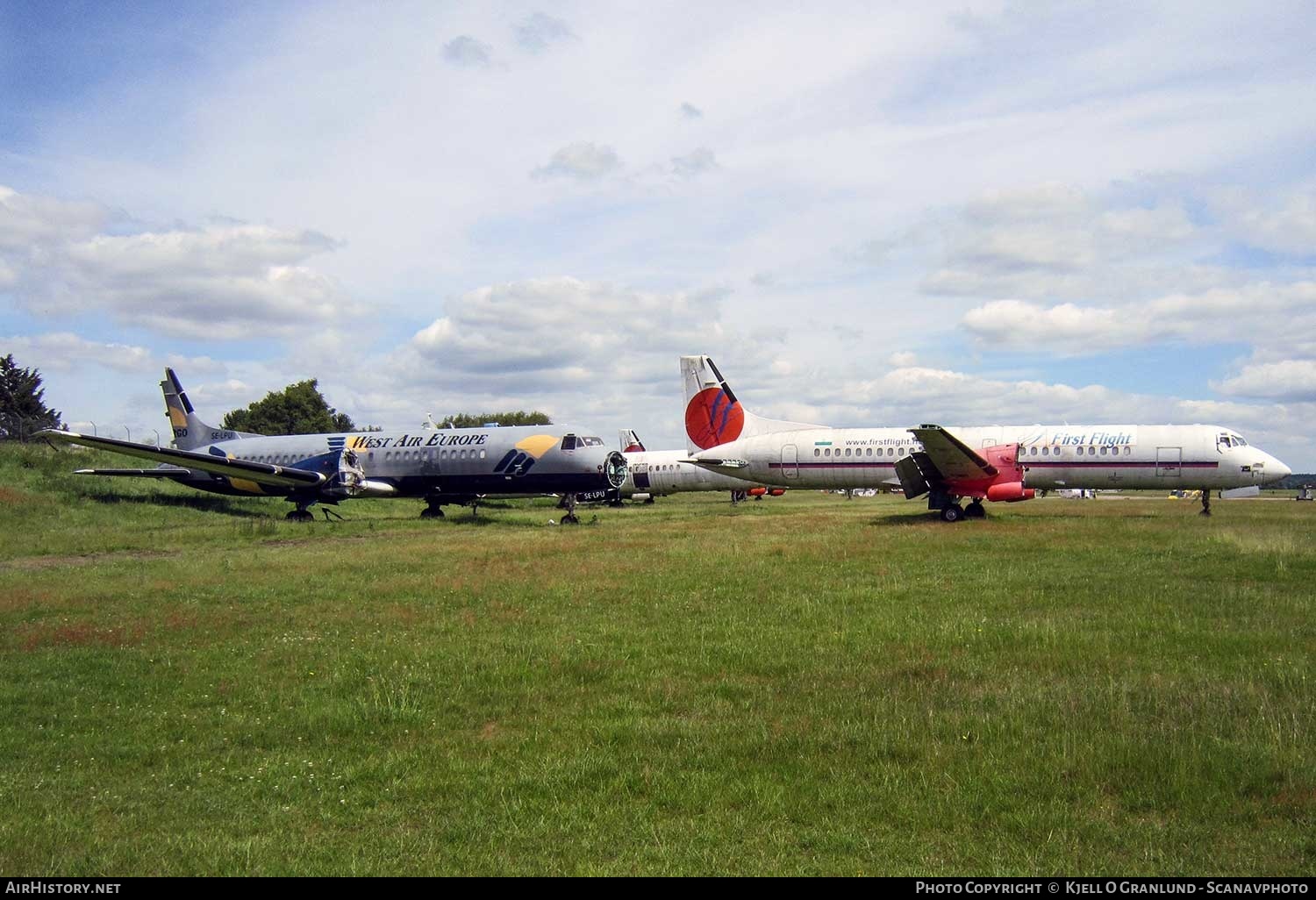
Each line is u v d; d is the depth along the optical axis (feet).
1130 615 44.24
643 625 45.16
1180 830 20.44
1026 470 113.09
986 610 46.93
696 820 21.62
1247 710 28.63
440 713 30.78
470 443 117.60
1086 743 25.61
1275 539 77.51
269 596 54.44
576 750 26.61
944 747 25.88
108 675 36.11
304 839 20.83
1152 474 108.68
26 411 229.25
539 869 19.08
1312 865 18.75
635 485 175.42
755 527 103.35
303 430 305.94
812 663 36.32
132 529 104.94
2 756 26.76
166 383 135.74
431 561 71.31
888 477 119.75
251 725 29.66
